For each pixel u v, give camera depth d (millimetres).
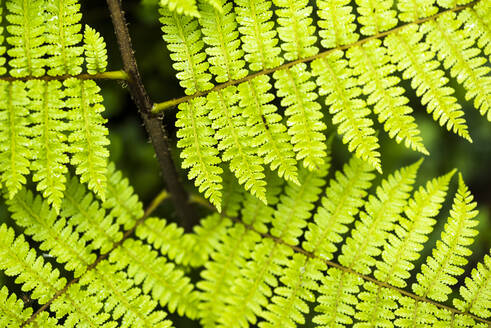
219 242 776
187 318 787
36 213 736
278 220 758
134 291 740
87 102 708
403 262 738
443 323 732
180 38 710
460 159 872
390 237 741
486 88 708
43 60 704
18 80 703
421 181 856
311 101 713
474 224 730
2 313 723
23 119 702
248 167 711
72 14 704
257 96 714
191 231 791
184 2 682
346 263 745
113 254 746
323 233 750
